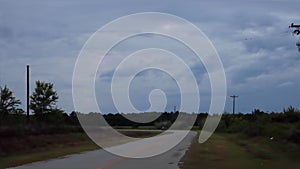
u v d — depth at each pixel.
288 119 49.12
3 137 35.34
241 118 90.31
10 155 31.16
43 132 44.03
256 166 24.02
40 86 61.62
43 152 33.81
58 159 26.77
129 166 22.56
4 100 54.41
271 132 43.69
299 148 31.64
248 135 55.94
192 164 24.55
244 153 33.88
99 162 24.66
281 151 32.50
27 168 21.17
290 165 24.55
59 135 46.75
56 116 61.84
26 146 36.03
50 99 62.12
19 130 37.97
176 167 22.47
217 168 22.81
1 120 39.41
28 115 50.94
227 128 90.31
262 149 35.28
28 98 51.47
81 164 23.36
